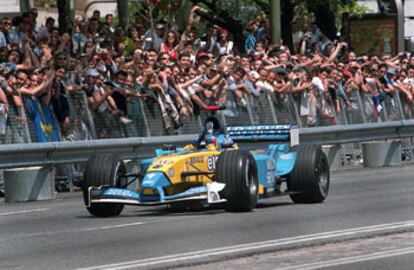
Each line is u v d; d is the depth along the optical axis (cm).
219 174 2725
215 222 2566
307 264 1864
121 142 4053
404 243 2139
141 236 2322
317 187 3025
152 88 4428
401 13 6506
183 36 4972
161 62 4559
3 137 3788
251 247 2088
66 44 4409
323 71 5266
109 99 4231
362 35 6631
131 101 4322
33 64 4191
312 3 6328
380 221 2536
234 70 4828
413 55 6462
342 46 5984
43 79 3934
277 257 1962
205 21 7300
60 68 4016
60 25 5459
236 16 6894
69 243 2241
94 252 2080
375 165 4934
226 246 2111
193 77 4675
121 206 2852
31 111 3906
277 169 3009
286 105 5072
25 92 3875
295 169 3020
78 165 4022
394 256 1952
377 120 5641
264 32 5662
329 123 5278
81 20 4862
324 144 4950
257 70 5000
